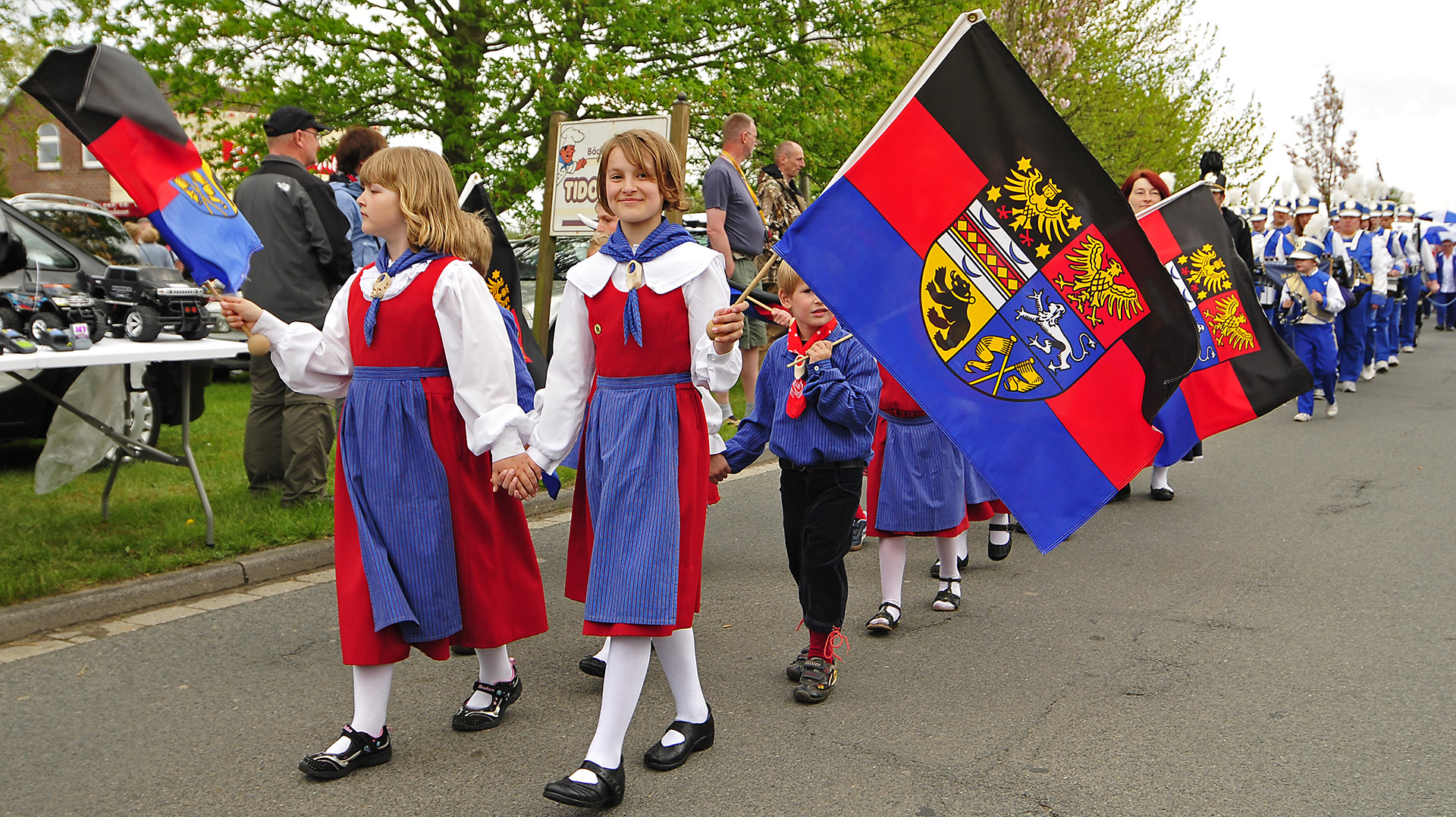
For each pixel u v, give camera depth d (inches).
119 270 209.6
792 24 517.7
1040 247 145.1
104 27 469.7
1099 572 217.9
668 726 142.2
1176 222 256.4
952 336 144.2
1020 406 145.6
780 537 242.8
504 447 123.0
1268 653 169.6
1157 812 118.6
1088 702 150.7
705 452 124.4
